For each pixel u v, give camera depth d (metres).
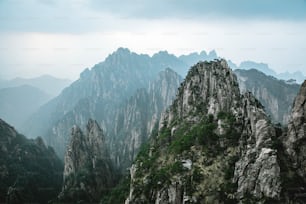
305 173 86.44
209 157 107.69
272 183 84.88
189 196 96.00
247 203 85.25
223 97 127.62
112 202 149.12
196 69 162.38
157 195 103.81
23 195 195.38
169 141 142.50
